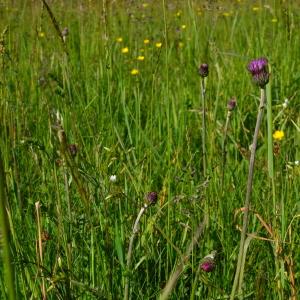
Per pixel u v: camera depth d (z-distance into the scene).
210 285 1.83
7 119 2.56
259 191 2.53
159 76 4.50
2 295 1.88
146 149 2.81
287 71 4.38
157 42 5.46
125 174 2.45
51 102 3.65
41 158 2.65
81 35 4.91
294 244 2.07
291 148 3.01
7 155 2.39
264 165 2.78
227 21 6.03
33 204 2.14
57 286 1.72
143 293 2.04
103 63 4.32
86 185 1.87
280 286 1.81
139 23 5.59
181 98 3.83
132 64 4.98
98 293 1.57
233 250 2.16
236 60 4.86
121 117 3.73
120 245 1.82
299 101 3.91
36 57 3.86
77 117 3.24
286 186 2.34
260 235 2.19
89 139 2.93
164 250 2.22
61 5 5.21
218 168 2.64
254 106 4.10
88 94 3.60
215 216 2.29
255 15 6.19
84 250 2.01
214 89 3.97
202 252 2.12
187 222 2.16
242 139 3.59
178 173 2.62
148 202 1.77
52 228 2.14
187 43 5.06
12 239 1.67
